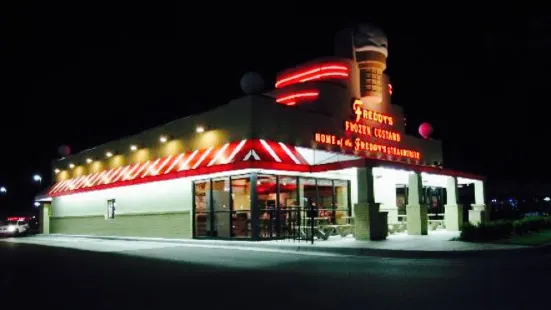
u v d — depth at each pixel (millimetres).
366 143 26938
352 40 27438
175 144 26031
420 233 22625
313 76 26625
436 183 32656
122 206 29422
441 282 9523
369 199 20031
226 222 22188
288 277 10727
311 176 23656
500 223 18797
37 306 8172
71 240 29656
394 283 9500
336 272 11344
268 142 21500
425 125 33000
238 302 8039
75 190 33281
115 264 14375
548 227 23703
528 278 9945
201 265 13430
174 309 7629
